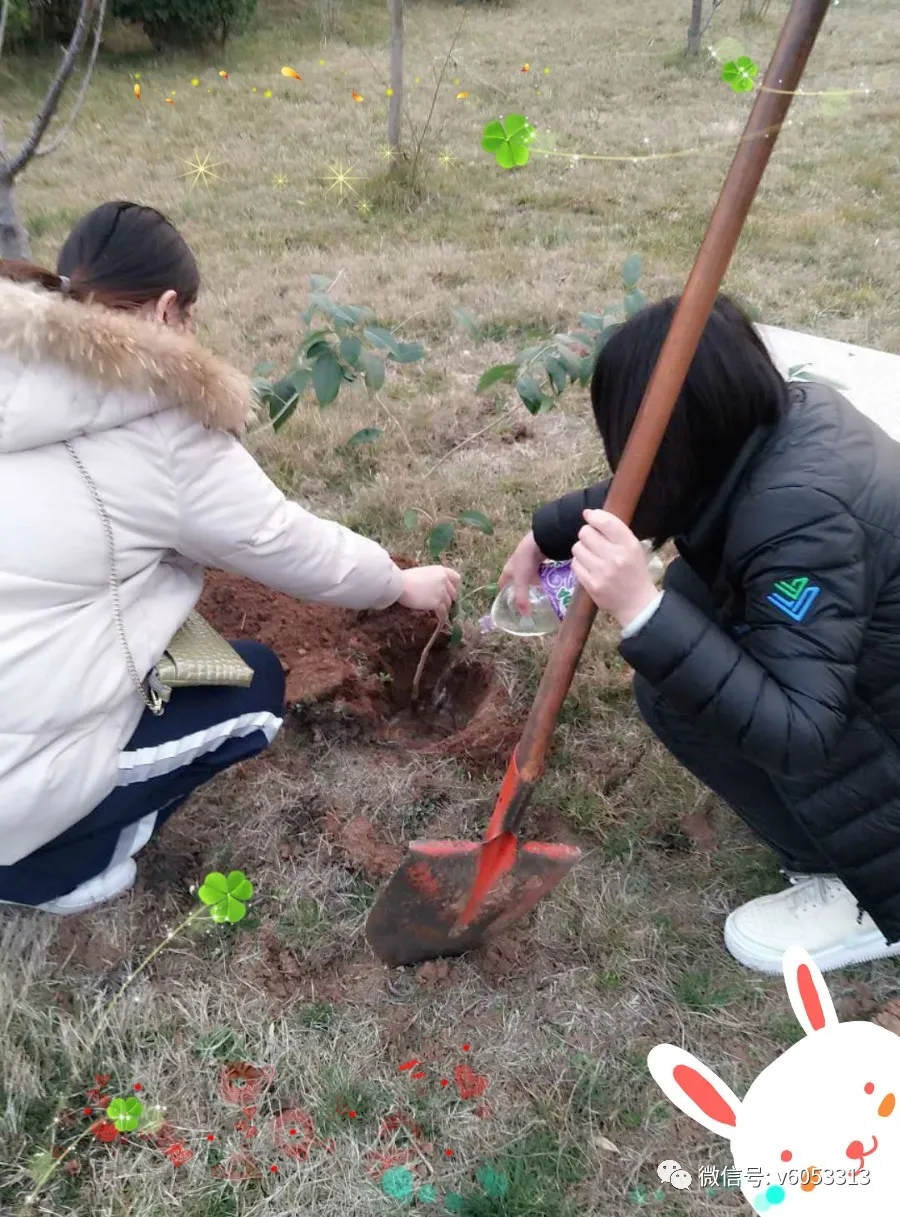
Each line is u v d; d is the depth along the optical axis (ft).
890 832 5.37
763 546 4.50
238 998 5.93
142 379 4.80
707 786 6.45
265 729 6.30
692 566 5.41
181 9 30.07
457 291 15.33
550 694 5.08
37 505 4.78
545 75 29.12
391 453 11.23
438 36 34.65
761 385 4.45
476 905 5.77
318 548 5.87
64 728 5.12
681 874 6.73
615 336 4.64
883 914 5.69
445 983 6.04
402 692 8.59
